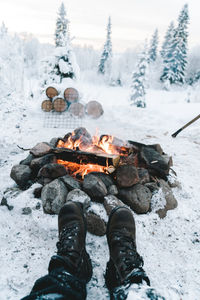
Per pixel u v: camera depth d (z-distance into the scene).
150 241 1.88
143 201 2.11
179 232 2.03
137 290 1.00
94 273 1.53
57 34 27.23
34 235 1.84
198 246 1.89
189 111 9.37
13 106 7.46
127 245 1.34
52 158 2.44
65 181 2.10
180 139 5.60
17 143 4.51
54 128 6.04
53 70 9.54
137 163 2.57
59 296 0.94
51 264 1.17
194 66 45.66
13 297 1.33
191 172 3.52
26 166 2.49
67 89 7.61
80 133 3.27
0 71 9.93
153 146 2.79
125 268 1.19
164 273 1.59
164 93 29.64
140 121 7.79
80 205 1.70
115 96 26.47
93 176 2.09
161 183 2.40
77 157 2.33
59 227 1.57
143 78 21.16
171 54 36.09
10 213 2.06
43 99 8.07
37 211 2.00
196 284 1.52
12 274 1.48
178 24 34.94
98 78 48.41
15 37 14.92
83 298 1.05
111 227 1.53
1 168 3.18
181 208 2.37
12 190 2.30
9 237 1.81
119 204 1.97
